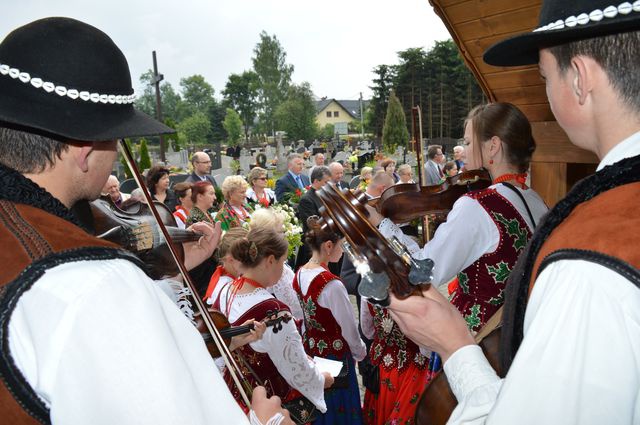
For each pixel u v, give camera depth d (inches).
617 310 23.3
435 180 414.0
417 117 97.7
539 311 25.8
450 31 89.9
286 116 2559.1
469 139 72.7
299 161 334.6
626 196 26.0
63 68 29.6
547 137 94.3
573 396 23.8
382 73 1815.9
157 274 67.5
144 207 81.7
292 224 221.1
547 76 30.8
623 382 23.1
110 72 31.5
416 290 34.1
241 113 3024.1
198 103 3567.9
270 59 2704.2
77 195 32.8
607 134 28.4
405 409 86.2
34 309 25.7
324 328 96.1
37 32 30.0
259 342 75.9
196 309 67.9
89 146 31.6
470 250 67.1
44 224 28.4
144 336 26.6
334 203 38.0
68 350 25.1
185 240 74.4
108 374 25.3
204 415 28.3
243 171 1028.5
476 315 67.9
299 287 101.8
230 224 200.1
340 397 94.1
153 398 25.7
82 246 28.1
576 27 26.6
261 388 46.4
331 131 2979.8
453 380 32.9
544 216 31.5
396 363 89.0
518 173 70.9
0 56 29.5
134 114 33.4
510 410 25.5
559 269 25.7
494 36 85.4
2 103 28.8
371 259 34.6
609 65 27.4
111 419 25.2
